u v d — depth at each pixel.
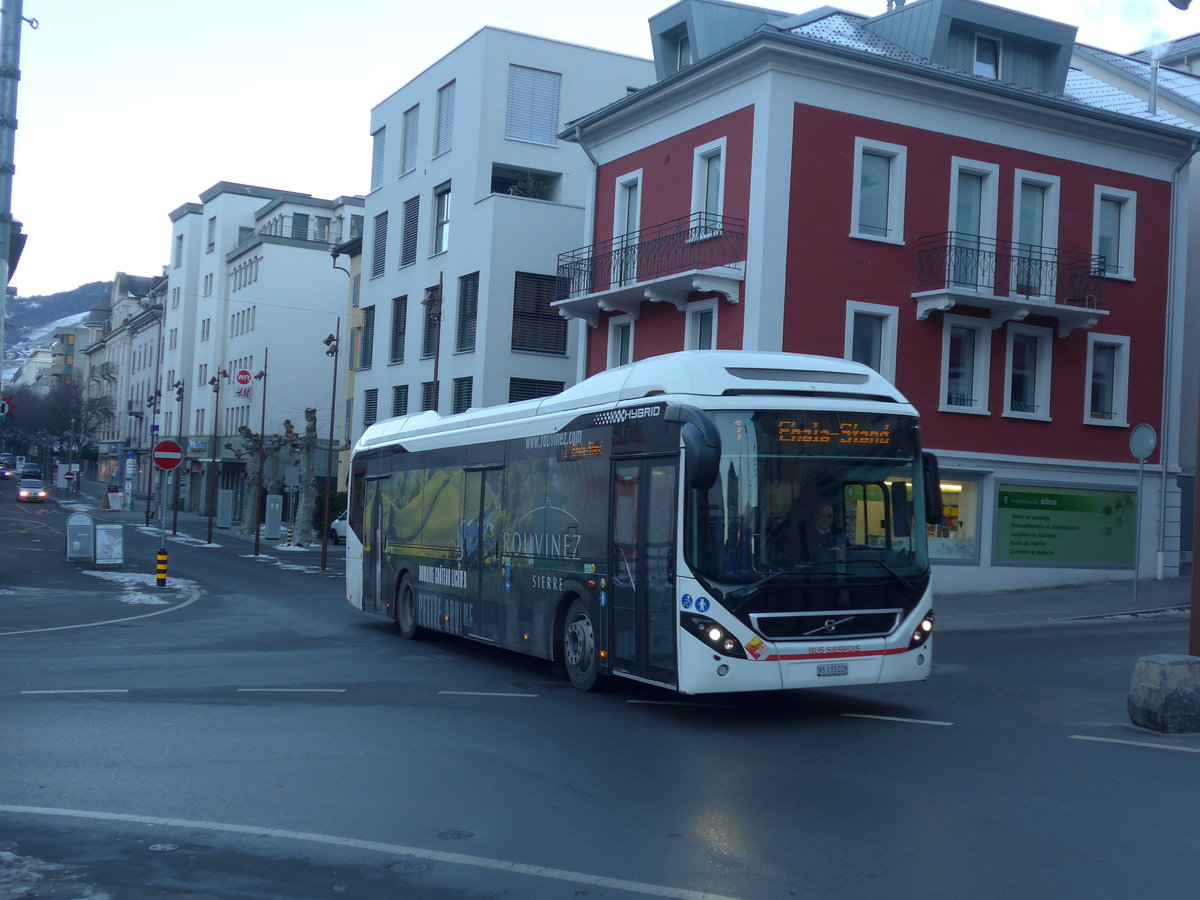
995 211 26.53
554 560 13.45
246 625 20.62
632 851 6.68
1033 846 6.75
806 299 24.52
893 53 26.48
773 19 29.78
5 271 20.30
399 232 44.19
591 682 12.63
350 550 21.28
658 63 30.41
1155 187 28.69
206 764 8.99
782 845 6.78
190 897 5.87
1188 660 10.54
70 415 110.56
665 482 11.21
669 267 26.61
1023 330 26.95
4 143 20.11
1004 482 26.67
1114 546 27.95
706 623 10.55
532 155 39.72
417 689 13.06
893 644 10.98
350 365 54.25
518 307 37.69
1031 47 28.61
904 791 8.15
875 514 11.14
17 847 6.74
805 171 24.58
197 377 82.62
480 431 15.95
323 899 5.84
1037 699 12.55
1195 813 7.52
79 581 28.75
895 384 25.39
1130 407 28.28
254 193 79.44
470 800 7.89
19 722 10.80
